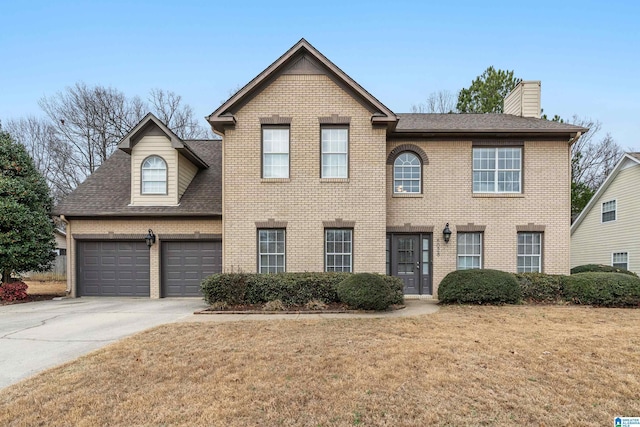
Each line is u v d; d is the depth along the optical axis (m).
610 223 17.98
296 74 11.59
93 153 29.39
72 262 13.07
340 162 11.59
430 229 12.37
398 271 12.52
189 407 3.97
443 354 5.67
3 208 11.64
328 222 11.39
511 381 4.66
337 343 6.32
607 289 10.09
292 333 7.05
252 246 11.40
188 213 12.73
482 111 22.70
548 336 6.76
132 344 6.30
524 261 12.39
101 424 3.65
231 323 8.02
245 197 11.46
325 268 11.45
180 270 13.12
